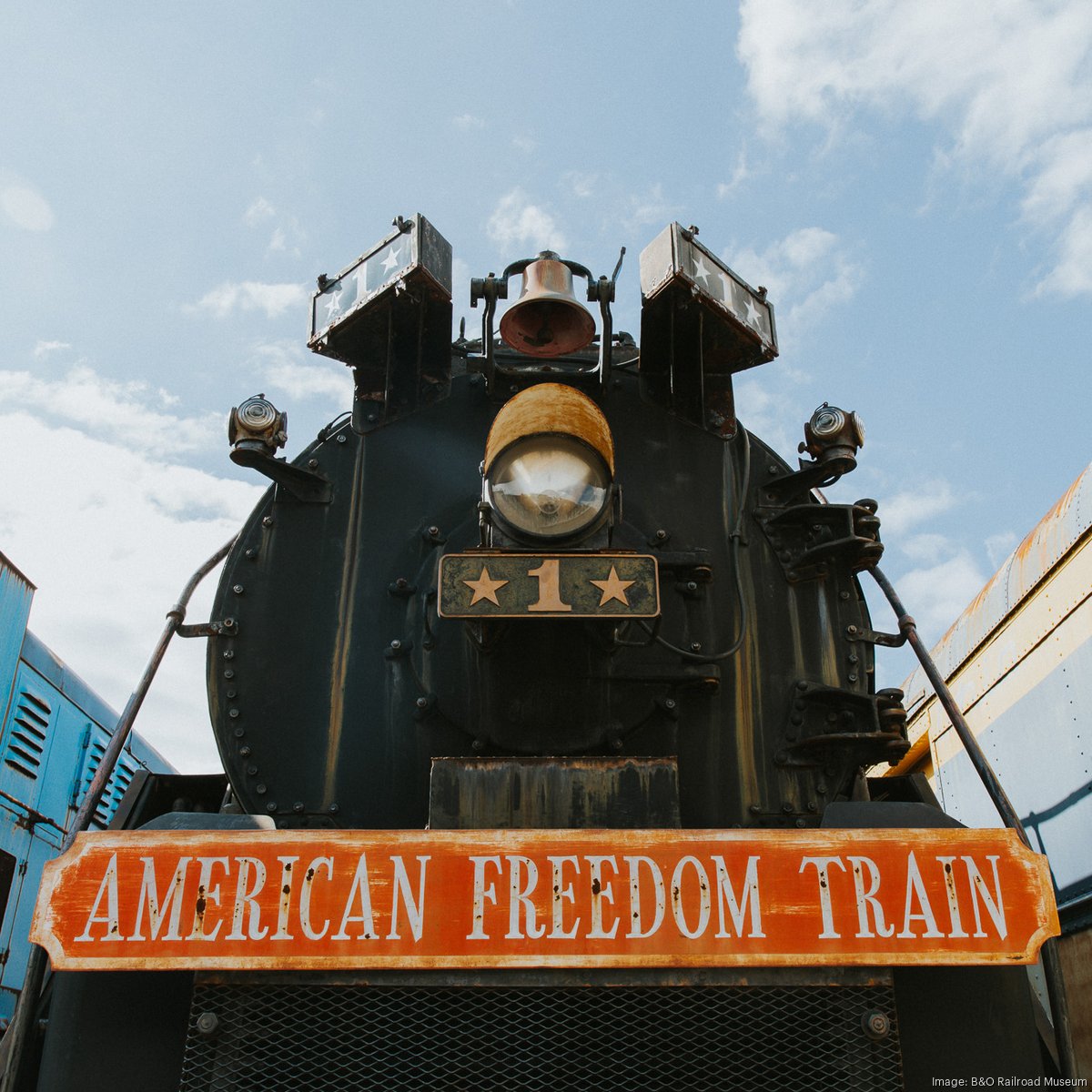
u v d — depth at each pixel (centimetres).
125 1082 263
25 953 883
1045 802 567
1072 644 542
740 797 373
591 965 251
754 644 400
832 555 412
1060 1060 271
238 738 383
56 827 948
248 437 414
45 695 933
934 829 267
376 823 367
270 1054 265
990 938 256
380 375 456
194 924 254
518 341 459
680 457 445
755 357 468
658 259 446
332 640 397
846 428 430
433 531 411
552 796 311
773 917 256
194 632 394
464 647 379
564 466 329
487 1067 268
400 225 449
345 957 251
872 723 385
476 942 252
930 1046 264
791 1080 267
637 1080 279
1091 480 524
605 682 358
